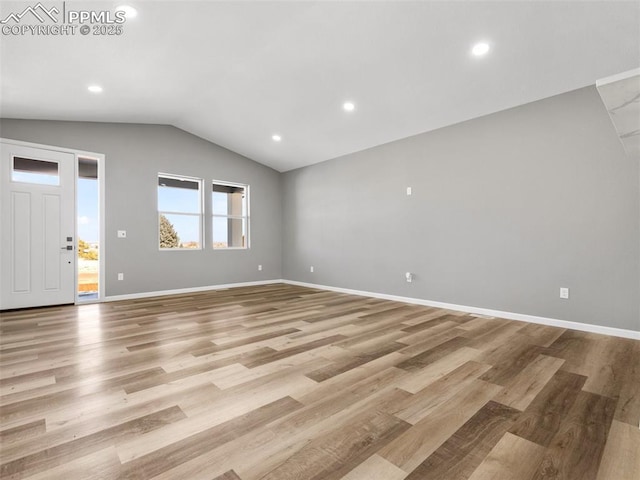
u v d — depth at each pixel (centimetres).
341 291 578
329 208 606
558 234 336
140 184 517
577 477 122
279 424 157
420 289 460
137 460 130
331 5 255
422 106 392
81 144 461
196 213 596
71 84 342
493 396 186
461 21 257
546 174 344
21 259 412
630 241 296
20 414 165
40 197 425
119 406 173
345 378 210
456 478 121
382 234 513
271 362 237
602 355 251
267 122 498
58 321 354
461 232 416
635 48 263
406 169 480
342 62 330
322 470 125
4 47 261
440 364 233
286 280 705
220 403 177
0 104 367
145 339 291
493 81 329
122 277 497
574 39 261
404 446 140
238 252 645
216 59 332
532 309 354
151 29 270
